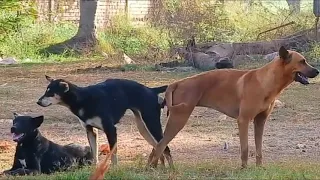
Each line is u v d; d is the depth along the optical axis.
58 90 10.35
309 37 24.47
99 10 34.38
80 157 10.59
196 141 13.17
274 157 11.83
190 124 14.70
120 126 14.44
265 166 10.21
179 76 21.50
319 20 26.66
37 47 28.77
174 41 25.81
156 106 10.65
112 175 9.15
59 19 32.97
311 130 14.31
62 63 25.98
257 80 10.18
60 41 29.88
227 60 21.91
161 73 22.25
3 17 27.77
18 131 9.98
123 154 11.94
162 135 10.62
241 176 9.30
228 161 11.00
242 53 23.75
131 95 10.55
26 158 10.10
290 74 10.13
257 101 10.13
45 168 10.26
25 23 29.23
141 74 22.12
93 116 10.34
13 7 27.67
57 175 9.46
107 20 32.97
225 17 28.02
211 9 26.91
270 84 10.13
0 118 15.27
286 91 18.59
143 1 35.41
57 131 13.98
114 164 10.23
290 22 26.34
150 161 10.26
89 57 28.09
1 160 11.48
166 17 26.98
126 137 13.43
